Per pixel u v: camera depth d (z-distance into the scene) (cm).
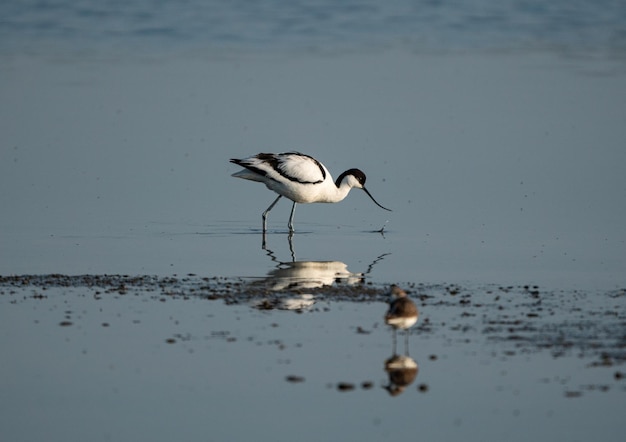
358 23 4044
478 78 2875
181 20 4050
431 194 1853
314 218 1750
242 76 2897
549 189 1866
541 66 3072
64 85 2775
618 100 2584
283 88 2725
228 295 1198
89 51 3375
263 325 1074
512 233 1572
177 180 1966
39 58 3206
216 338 1034
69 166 2038
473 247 1484
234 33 3788
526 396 888
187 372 945
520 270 1327
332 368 952
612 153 2112
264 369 951
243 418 854
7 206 1753
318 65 3081
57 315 1110
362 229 1655
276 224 1700
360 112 2444
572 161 2058
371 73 2948
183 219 1703
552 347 990
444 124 2342
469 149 2152
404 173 1983
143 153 2138
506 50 3397
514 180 1933
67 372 946
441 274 1311
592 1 4500
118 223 1656
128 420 851
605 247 1464
